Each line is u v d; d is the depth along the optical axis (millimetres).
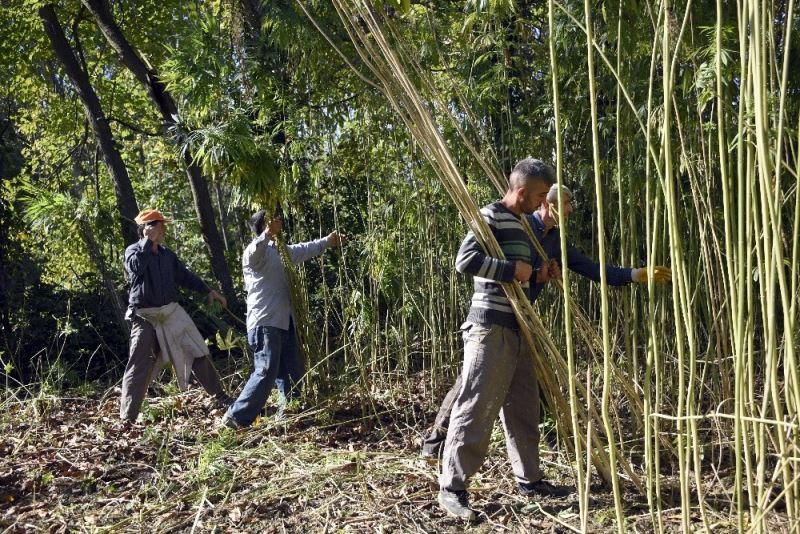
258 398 5492
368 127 5758
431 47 5090
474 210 3445
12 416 6316
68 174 13734
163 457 4836
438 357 5836
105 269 9102
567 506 3840
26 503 4305
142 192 14844
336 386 5891
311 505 4039
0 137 10234
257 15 6043
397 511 3836
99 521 3973
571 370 2785
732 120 3762
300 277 6082
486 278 3504
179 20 11359
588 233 5023
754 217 2383
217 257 10797
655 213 2807
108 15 9977
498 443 4754
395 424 5355
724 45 3590
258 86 5641
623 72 4207
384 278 5918
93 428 5801
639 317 4891
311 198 6336
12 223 9547
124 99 13125
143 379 5898
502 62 5020
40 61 12555
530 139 4977
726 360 3908
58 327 8453
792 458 2371
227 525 3852
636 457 4398
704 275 4188
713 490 3844
